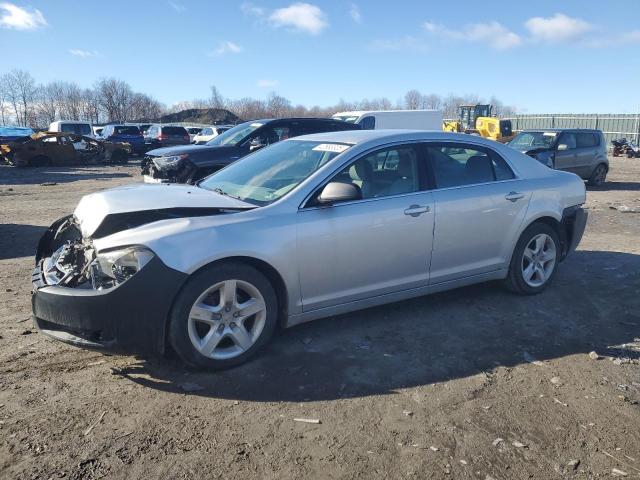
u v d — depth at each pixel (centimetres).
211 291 363
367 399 340
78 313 342
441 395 346
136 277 338
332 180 416
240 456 282
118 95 7156
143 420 312
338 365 385
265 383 358
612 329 459
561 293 549
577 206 559
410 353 406
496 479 267
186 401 334
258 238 374
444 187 468
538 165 545
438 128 2194
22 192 1445
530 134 1556
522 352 411
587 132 1547
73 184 1667
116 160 2569
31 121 6869
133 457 279
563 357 404
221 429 305
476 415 323
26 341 419
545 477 269
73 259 393
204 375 367
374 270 429
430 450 289
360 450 288
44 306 357
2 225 927
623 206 1149
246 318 382
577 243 569
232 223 372
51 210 1117
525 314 488
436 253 460
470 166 494
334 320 468
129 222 378
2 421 308
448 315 483
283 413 322
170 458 279
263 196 417
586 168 1526
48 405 327
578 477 270
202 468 272
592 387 359
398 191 445
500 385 360
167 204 386
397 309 496
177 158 904
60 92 6994
